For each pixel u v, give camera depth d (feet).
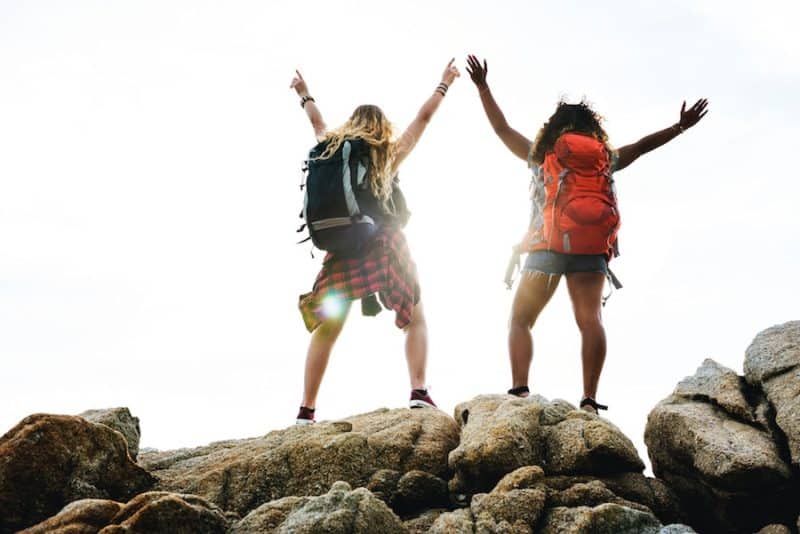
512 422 17.11
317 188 19.92
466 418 19.08
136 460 18.48
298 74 23.09
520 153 21.22
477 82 21.48
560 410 17.97
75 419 16.43
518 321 20.44
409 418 19.03
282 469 17.25
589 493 15.75
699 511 16.75
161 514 14.33
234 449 18.69
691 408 17.46
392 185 20.85
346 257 19.90
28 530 14.62
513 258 20.86
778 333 18.16
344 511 14.29
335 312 19.95
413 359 20.26
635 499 16.37
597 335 19.63
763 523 15.74
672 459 17.21
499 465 16.48
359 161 19.98
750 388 17.70
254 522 14.83
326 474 17.04
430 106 21.20
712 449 15.94
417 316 20.70
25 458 15.71
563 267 20.01
